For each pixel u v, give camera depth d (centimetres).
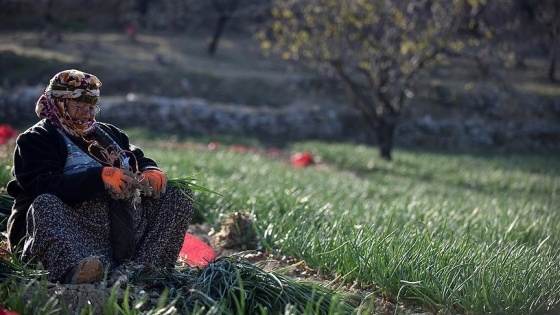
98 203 573
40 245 541
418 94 4378
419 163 2992
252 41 5831
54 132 573
